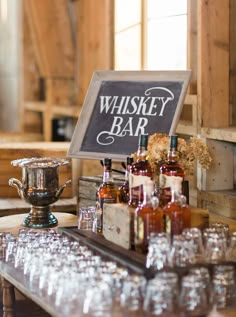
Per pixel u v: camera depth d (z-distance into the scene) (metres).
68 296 2.59
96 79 3.97
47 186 3.77
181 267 2.67
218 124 4.18
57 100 7.07
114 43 5.43
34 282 2.86
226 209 4.00
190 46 4.32
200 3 4.11
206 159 3.43
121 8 5.30
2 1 9.07
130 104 3.81
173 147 3.14
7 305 3.27
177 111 3.66
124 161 3.71
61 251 2.94
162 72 3.82
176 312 2.44
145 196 2.90
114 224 3.06
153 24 4.88
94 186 4.05
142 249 2.88
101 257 2.89
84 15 6.39
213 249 2.82
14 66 8.79
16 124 8.81
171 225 2.92
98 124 3.86
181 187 3.08
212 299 2.58
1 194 4.82
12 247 3.21
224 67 4.18
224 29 4.16
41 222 3.81
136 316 2.38
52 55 6.96
